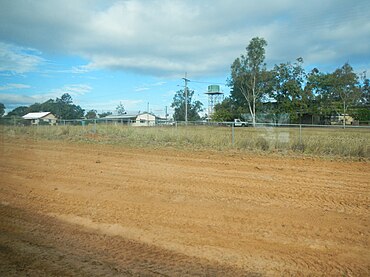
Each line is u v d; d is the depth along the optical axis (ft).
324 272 12.25
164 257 13.39
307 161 38.29
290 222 17.37
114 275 11.87
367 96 245.24
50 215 18.72
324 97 204.64
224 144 53.06
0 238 15.47
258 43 192.44
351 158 40.60
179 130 65.05
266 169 32.71
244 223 17.20
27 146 55.31
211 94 262.67
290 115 199.72
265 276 11.91
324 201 21.33
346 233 15.96
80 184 25.90
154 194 22.85
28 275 11.91
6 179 27.86
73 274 11.94
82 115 256.52
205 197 22.09
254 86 194.90
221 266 12.63
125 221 17.60
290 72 203.10
